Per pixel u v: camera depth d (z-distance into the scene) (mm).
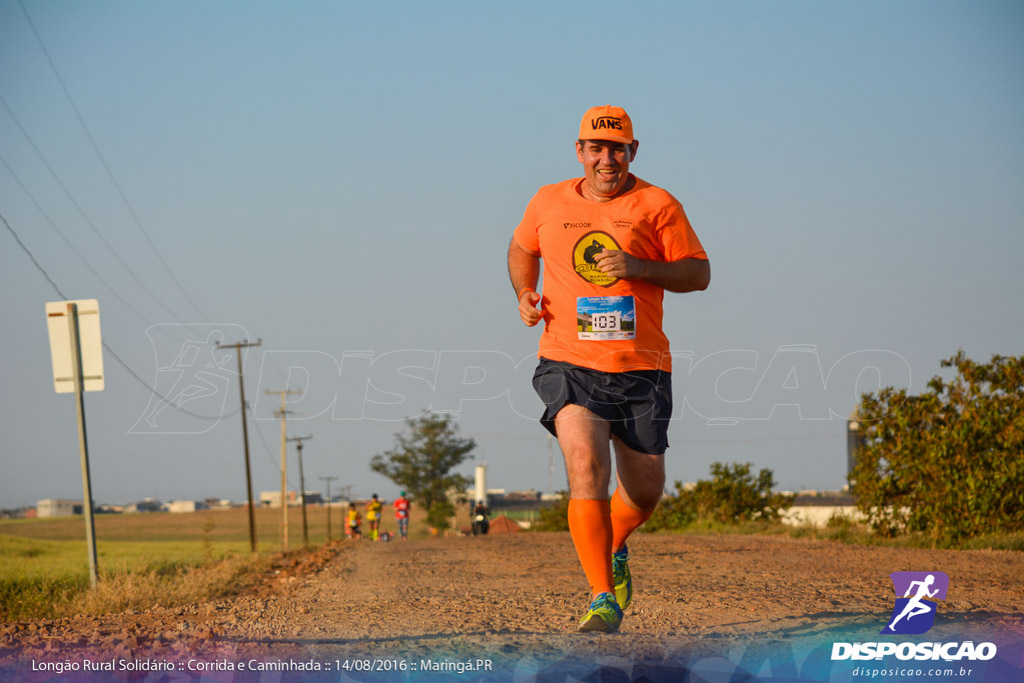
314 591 24516
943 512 46094
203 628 15250
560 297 13055
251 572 37375
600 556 12406
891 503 51250
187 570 37094
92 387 25188
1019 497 44281
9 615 21703
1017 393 46969
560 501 119500
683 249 13016
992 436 46062
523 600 18891
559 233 13070
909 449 48188
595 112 12812
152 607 21312
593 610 12078
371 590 23125
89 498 25109
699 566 27547
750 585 20953
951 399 48281
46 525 196000
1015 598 17719
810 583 21375
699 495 79312
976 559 29906
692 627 13992
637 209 12922
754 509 76875
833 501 99688
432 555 38875
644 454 13047
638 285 12867
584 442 12492
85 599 22719
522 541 50750
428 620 15539
